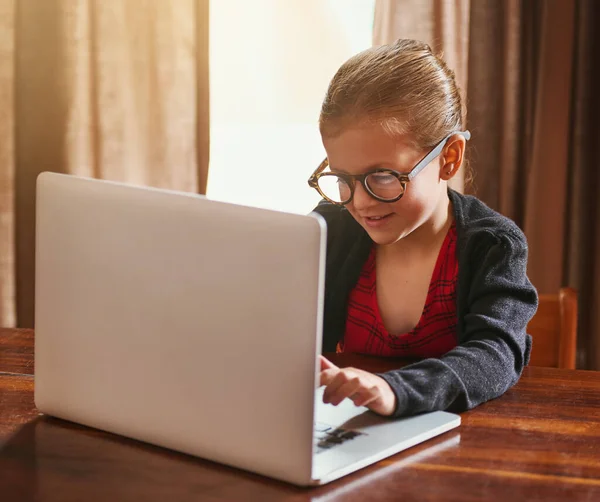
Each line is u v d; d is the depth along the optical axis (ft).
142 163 7.54
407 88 3.61
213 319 2.56
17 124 7.43
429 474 2.61
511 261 3.83
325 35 7.89
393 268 4.30
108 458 2.70
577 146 7.76
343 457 2.64
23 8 7.30
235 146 7.98
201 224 2.55
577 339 7.98
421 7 7.41
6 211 7.39
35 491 2.46
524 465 2.70
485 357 3.38
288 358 2.43
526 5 7.63
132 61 7.43
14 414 3.13
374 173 3.58
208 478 2.55
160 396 2.73
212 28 7.79
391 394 2.99
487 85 7.70
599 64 7.68
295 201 8.09
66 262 2.92
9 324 7.49
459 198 4.21
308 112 7.98
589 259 7.93
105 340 2.85
